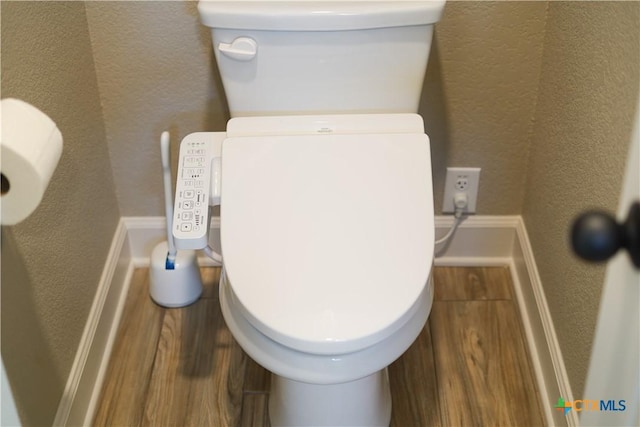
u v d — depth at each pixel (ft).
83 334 4.89
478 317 5.61
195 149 4.44
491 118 5.48
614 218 1.86
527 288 5.53
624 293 2.07
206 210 4.24
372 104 4.70
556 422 4.69
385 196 4.15
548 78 5.04
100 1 5.02
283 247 3.92
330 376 3.68
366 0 4.36
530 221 5.58
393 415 4.89
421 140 4.36
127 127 5.54
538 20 5.06
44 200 4.24
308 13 4.25
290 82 4.58
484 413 4.90
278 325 3.59
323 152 4.31
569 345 4.53
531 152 5.54
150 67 5.29
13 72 3.86
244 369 5.20
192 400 4.99
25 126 3.03
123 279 5.87
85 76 5.07
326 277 3.79
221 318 5.60
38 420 4.13
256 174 4.22
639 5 3.43
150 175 5.78
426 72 5.29
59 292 4.48
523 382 5.10
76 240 4.82
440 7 4.32
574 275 4.43
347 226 4.02
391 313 3.64
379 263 3.87
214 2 4.36
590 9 4.17
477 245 6.08
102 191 5.45
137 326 5.55
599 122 3.98
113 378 5.15
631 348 2.10
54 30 4.50
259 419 4.87
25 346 3.93
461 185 5.79
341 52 4.45
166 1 5.02
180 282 5.59
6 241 3.67
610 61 3.83
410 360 5.25
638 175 1.94
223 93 5.41
